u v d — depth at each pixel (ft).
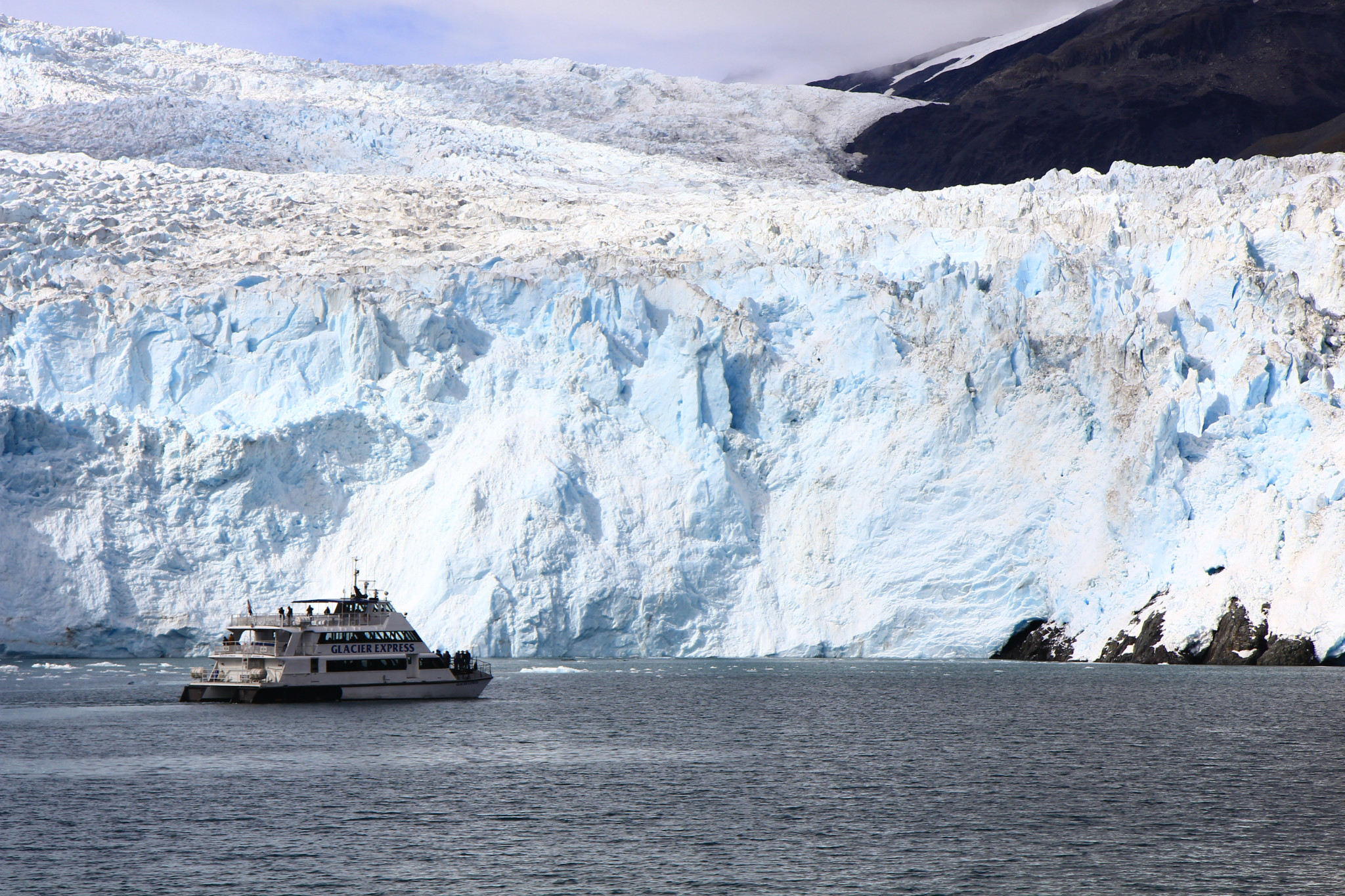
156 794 445.78
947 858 372.79
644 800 439.63
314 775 477.36
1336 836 396.16
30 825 404.36
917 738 556.10
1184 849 381.60
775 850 379.76
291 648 654.53
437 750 526.57
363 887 345.31
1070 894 342.64
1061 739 554.05
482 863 366.43
